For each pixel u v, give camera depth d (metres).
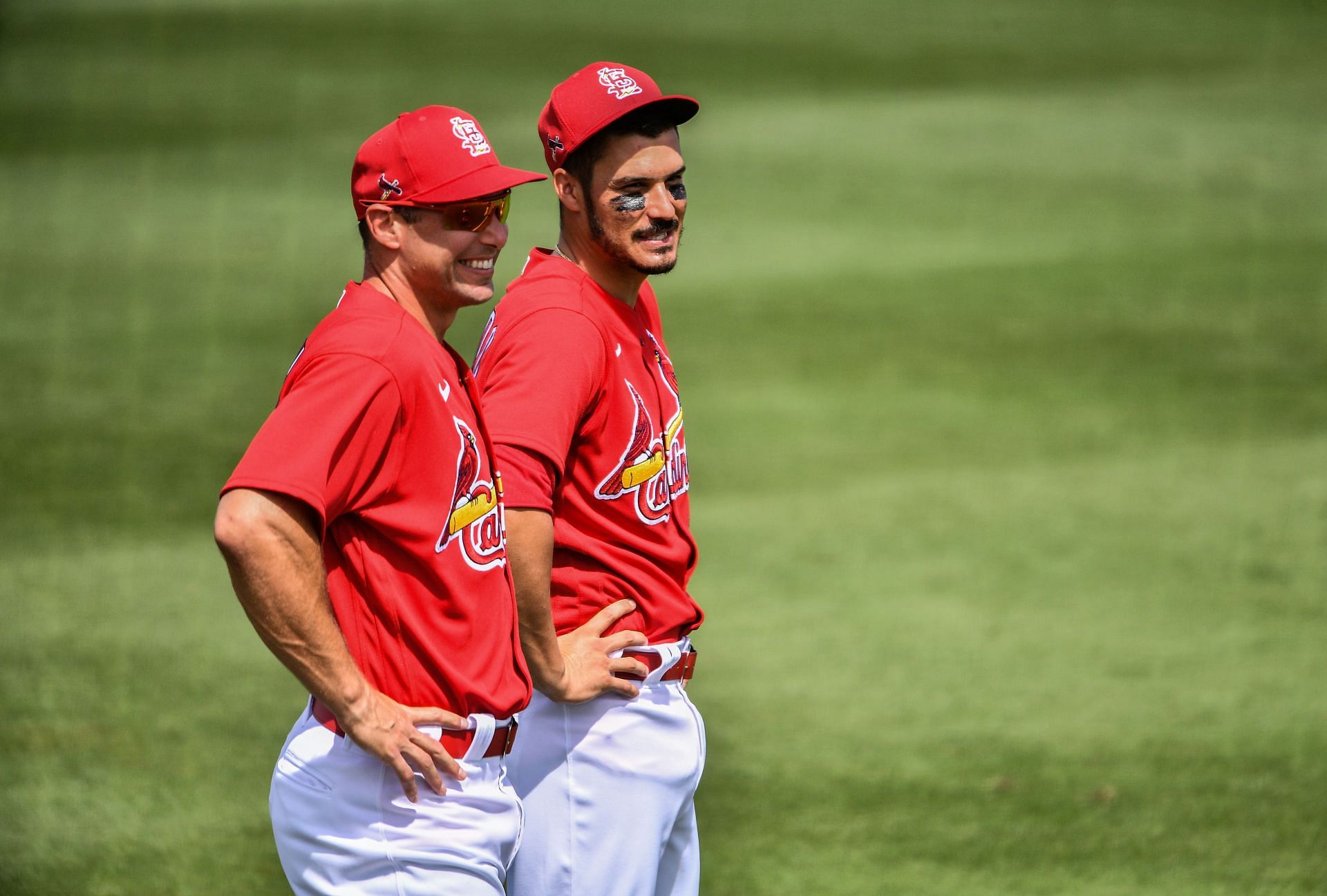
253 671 21.89
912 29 107.56
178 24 108.69
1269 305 46.12
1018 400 37.59
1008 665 22.28
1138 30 106.19
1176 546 27.64
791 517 29.48
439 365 9.84
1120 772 18.50
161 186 62.53
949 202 60.03
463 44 99.44
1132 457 33.28
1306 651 22.75
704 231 55.47
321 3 121.00
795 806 17.59
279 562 8.96
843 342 42.44
